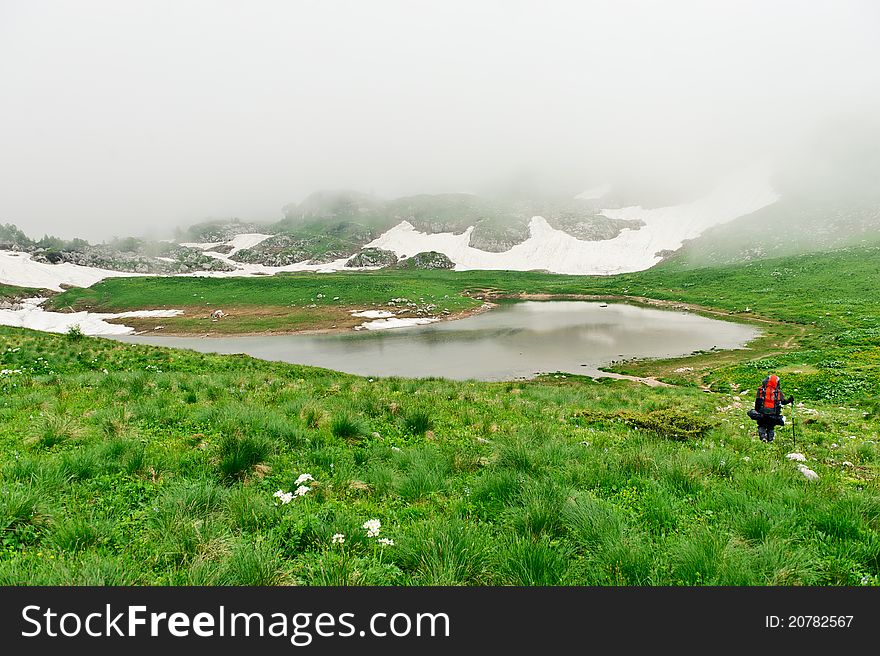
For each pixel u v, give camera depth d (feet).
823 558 16.99
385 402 45.39
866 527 19.04
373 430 37.01
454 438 37.04
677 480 25.49
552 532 18.13
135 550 16.11
